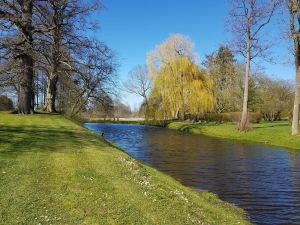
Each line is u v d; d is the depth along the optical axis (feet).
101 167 39.01
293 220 36.27
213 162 71.92
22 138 54.39
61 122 88.33
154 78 184.34
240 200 43.57
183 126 176.45
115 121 272.31
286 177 57.62
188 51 183.01
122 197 29.81
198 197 38.73
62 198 28.22
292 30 105.70
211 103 176.24
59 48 111.34
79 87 151.02
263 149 93.81
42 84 186.09
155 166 66.59
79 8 106.93
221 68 237.04
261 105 212.84
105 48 122.83
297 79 107.34
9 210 25.09
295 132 107.96
